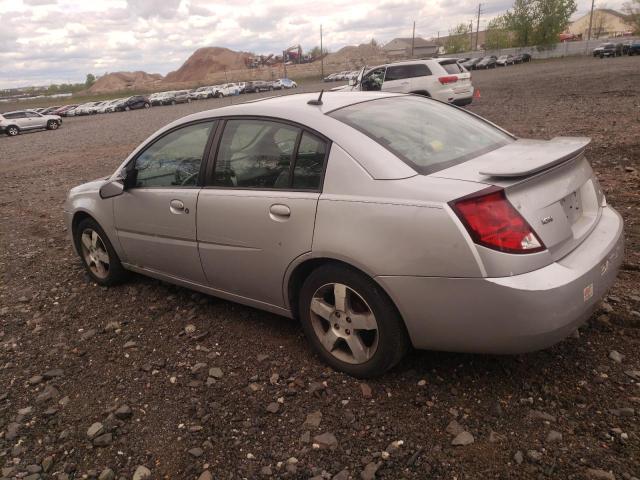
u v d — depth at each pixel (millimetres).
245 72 124250
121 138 21938
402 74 16859
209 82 118938
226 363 3416
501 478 2312
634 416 2576
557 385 2855
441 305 2590
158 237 4066
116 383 3322
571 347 3172
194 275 3934
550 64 53375
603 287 2703
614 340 3201
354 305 3002
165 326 4008
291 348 3518
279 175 3225
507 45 88875
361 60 123250
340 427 2729
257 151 3363
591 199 3047
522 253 2439
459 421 2678
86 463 2658
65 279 5227
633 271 4082
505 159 2844
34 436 2895
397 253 2639
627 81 21609
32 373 3539
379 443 2598
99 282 4934
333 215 2869
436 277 2557
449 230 2492
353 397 2945
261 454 2602
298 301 3354
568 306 2471
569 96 18266
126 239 4387
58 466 2656
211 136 3666
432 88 16516
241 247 3428
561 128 11242
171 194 3852
